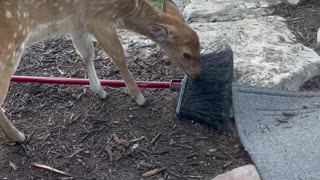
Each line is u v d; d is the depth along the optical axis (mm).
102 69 2463
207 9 2760
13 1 1896
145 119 2160
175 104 2221
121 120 2160
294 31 2598
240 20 2684
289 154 1940
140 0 2180
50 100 2275
